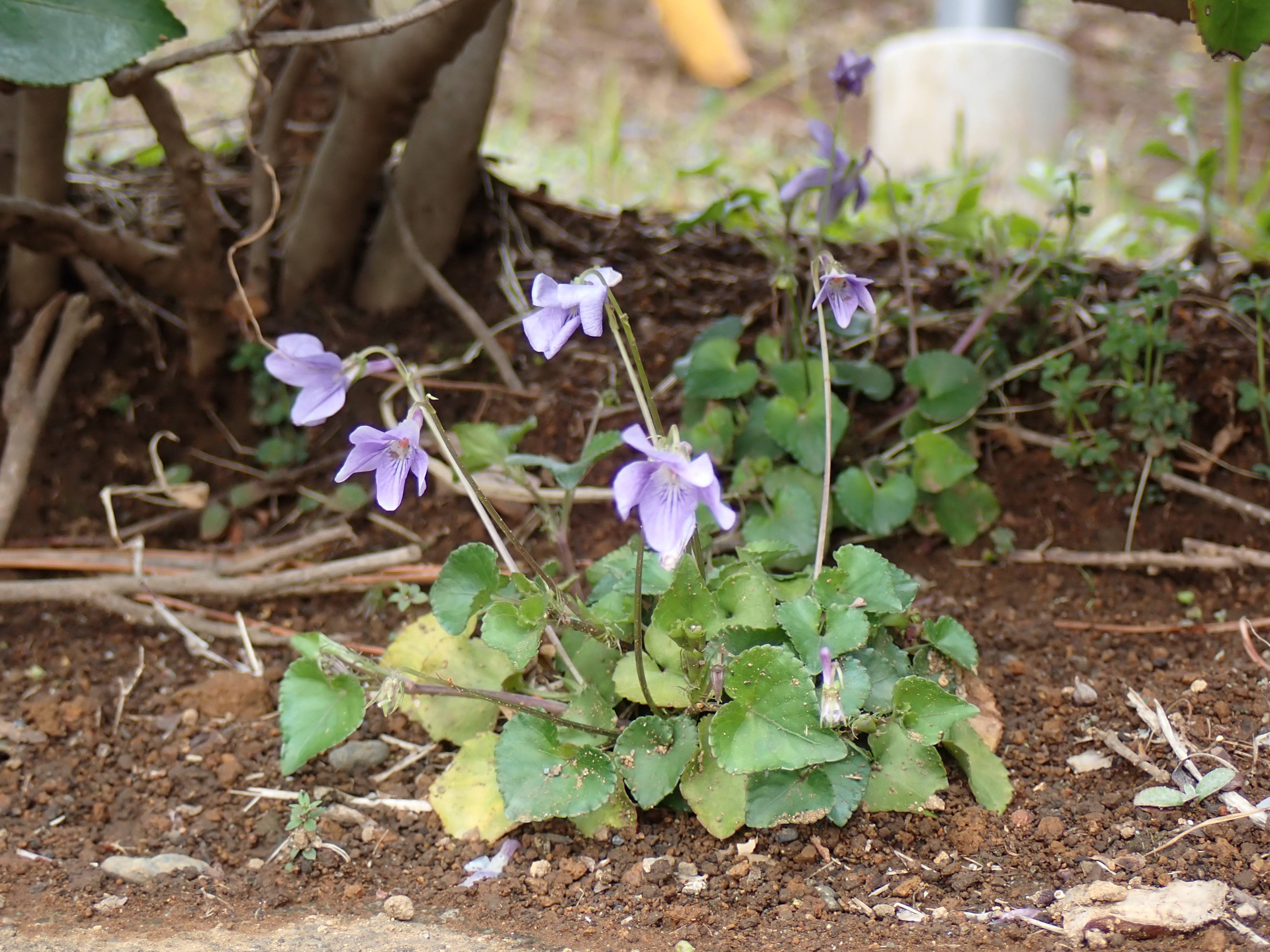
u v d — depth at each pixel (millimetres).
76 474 923
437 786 819
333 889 803
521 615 804
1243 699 826
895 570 827
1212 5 805
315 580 883
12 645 878
